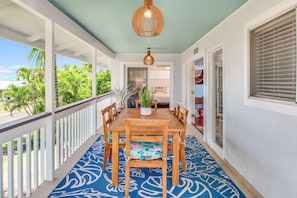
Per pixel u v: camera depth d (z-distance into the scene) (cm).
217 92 498
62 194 243
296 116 182
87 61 750
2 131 186
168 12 304
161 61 740
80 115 423
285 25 205
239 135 292
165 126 233
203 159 358
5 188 281
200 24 368
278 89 217
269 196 221
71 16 322
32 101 515
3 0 260
